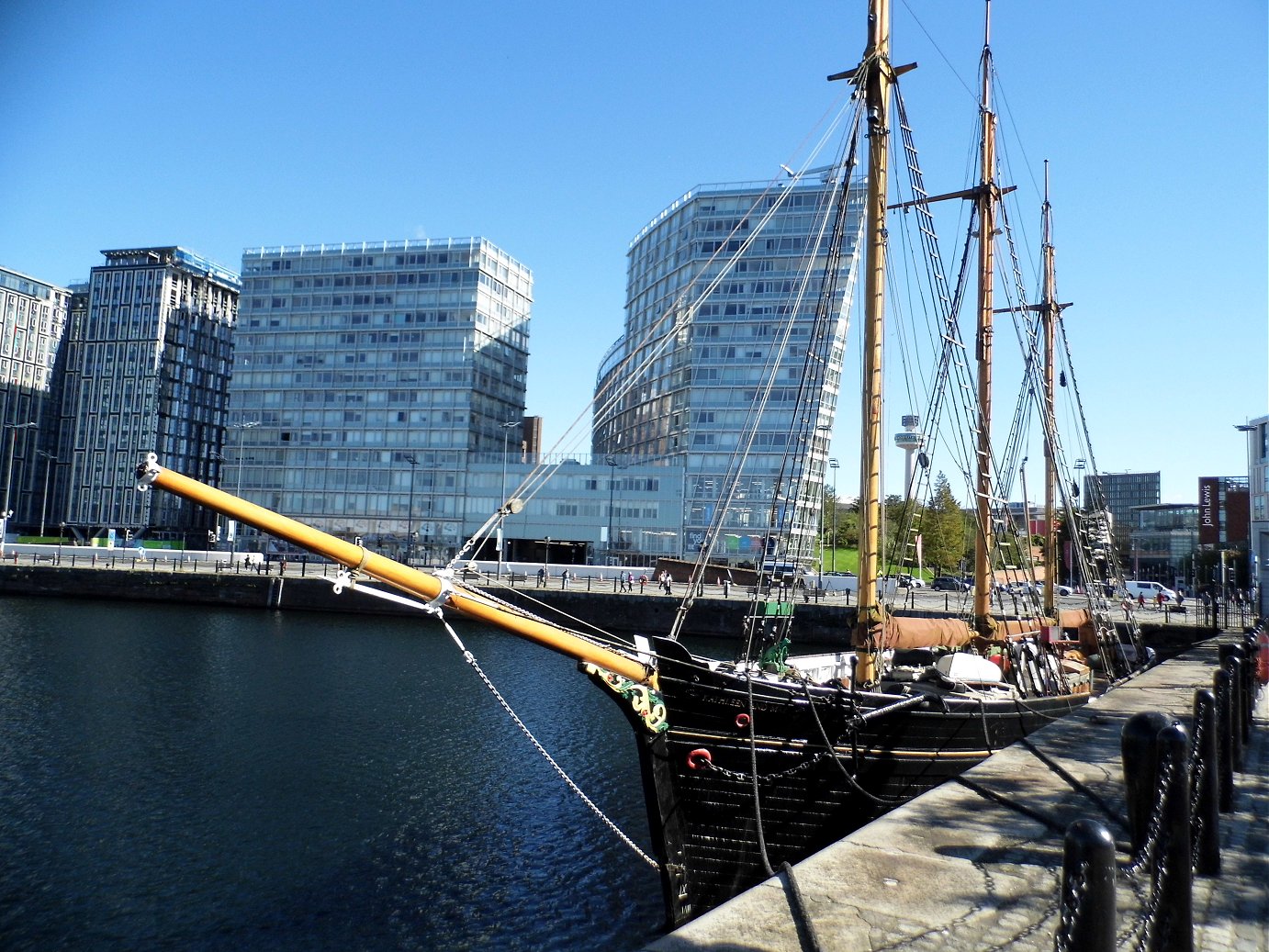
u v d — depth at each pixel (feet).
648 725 35.70
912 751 42.01
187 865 52.24
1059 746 36.45
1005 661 58.29
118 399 482.28
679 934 16.69
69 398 514.27
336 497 374.63
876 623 48.08
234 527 380.99
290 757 76.48
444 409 371.56
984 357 77.15
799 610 166.71
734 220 316.60
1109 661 93.20
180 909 46.32
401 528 365.20
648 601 186.60
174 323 490.49
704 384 308.81
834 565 216.33
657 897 49.06
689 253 322.55
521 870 52.44
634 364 379.14
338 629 179.83
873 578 48.37
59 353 540.52
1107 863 11.50
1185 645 135.64
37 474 517.96
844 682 47.39
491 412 390.21
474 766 75.10
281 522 28.09
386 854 54.54
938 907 18.37
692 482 308.19
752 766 35.45
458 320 376.68
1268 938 18.40
